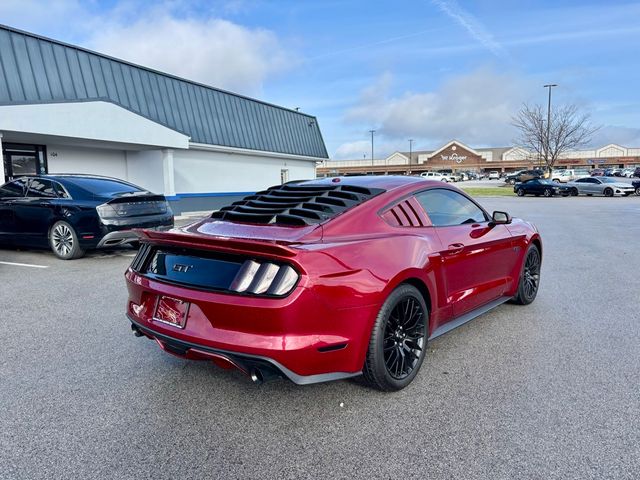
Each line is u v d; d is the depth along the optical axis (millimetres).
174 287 2994
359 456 2527
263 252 2709
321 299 2725
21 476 2357
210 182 19828
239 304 2686
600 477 2311
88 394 3250
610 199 28844
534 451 2533
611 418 2863
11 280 6746
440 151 104500
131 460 2500
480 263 4195
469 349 4051
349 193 3629
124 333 4504
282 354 2648
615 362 3729
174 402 3139
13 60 12250
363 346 2955
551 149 46250
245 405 3102
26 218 8539
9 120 10867
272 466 2451
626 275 7008
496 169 102312
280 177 24391
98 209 7965
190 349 2896
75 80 13969
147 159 16906
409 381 3314
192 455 2549
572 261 8188
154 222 8594
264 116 22969
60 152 14617
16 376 3529
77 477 2355
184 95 18406
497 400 3119
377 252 3080
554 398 3133
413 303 3312
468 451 2549
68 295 5910
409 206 3705
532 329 4555
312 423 2871
